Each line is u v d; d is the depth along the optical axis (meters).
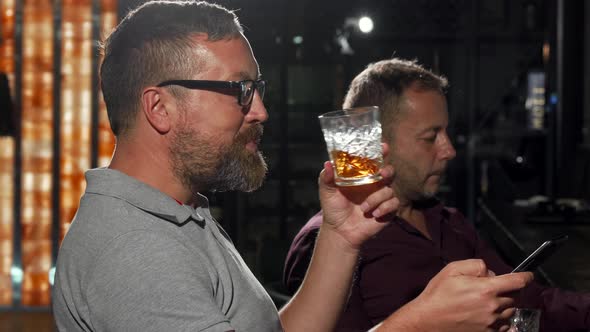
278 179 6.60
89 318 1.10
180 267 1.08
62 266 1.14
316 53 6.70
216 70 1.20
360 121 1.23
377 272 1.83
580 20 6.56
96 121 5.75
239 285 1.21
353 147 1.24
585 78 6.56
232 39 1.23
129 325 1.04
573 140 6.59
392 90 1.89
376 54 6.93
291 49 6.68
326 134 1.26
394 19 7.00
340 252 1.39
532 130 7.16
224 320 1.06
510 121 7.32
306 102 6.70
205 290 1.08
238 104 1.22
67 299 1.13
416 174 1.89
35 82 5.71
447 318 1.13
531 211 3.71
